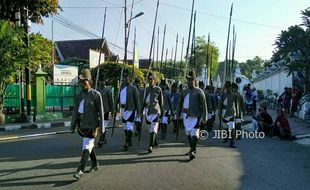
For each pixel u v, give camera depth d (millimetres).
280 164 9188
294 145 12539
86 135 7469
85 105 7430
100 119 7492
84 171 7934
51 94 22141
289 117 20875
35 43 23484
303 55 21125
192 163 8984
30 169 8148
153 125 10461
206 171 8211
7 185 6930
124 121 10742
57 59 48312
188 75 9578
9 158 9328
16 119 18844
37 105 20234
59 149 10664
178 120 11672
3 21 17406
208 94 15711
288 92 22531
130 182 7195
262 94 37750
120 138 13023
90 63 27922
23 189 6699
